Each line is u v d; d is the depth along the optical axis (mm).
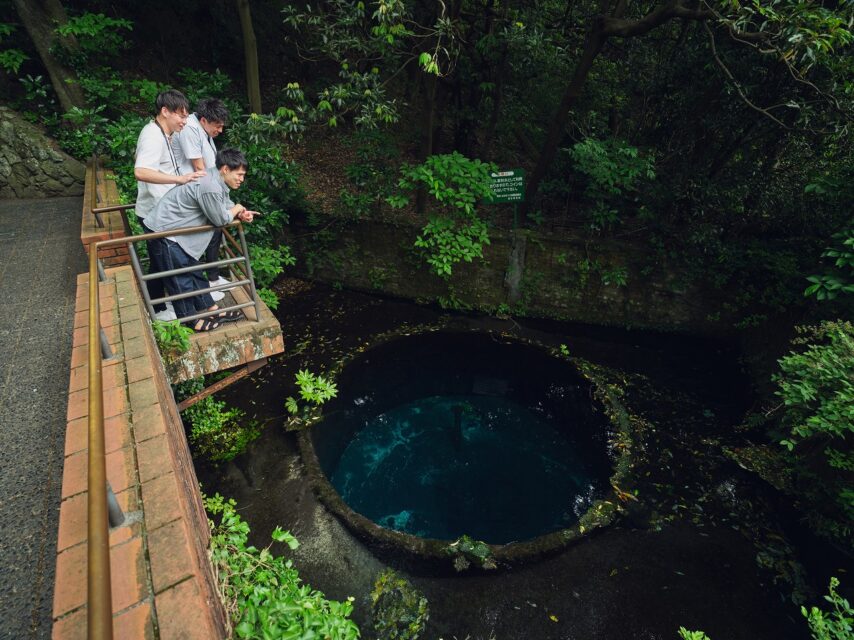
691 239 7492
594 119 8547
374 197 8727
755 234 7883
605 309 8508
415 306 8945
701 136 7688
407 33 5613
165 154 3477
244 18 7832
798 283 6977
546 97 9023
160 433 2037
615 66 8742
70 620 1367
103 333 2514
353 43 6422
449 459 7453
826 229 6727
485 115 9641
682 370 7477
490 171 8539
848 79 5719
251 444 5758
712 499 5324
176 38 10281
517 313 8805
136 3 9633
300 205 8766
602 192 7797
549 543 4723
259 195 6977
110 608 995
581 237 8383
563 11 9266
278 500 5094
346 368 7141
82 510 1721
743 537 4910
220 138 7766
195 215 3361
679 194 7582
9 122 7305
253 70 8273
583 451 6801
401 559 4559
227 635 1954
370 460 7184
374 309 8758
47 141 7449
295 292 9031
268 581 2340
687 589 4402
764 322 7523
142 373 2430
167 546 1551
